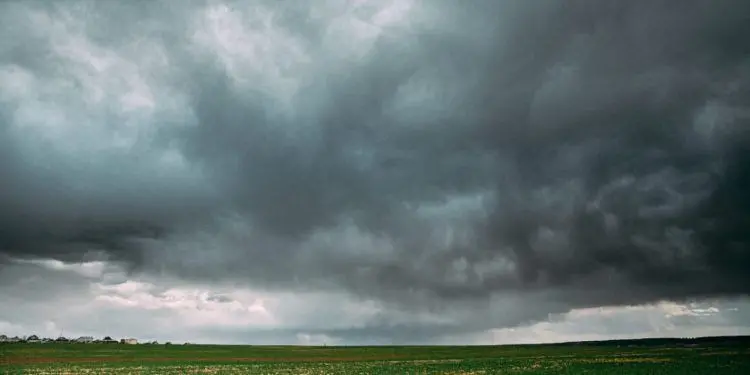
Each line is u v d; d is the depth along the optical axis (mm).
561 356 112000
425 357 129500
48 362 118062
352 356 144000
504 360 103750
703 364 70875
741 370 62406
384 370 84375
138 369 95938
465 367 85875
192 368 98562
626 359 89125
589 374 65312
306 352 175000
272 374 81438
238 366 104938
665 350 115562
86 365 109000
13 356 135875
